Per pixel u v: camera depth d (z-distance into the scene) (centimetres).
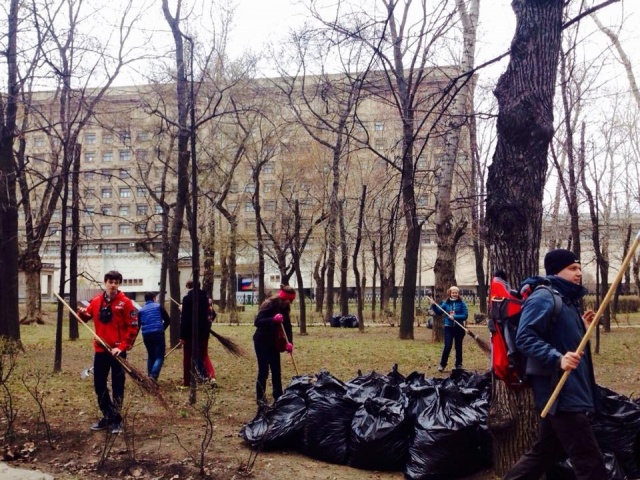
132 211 5428
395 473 582
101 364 704
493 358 463
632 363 1384
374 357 1503
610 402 580
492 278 519
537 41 544
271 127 2728
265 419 658
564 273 446
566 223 2983
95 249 5794
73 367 1292
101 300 708
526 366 439
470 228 2892
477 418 580
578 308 443
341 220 2850
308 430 624
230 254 3556
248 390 998
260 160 2647
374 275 3403
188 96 1470
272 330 862
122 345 694
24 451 626
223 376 1149
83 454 625
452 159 1800
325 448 611
